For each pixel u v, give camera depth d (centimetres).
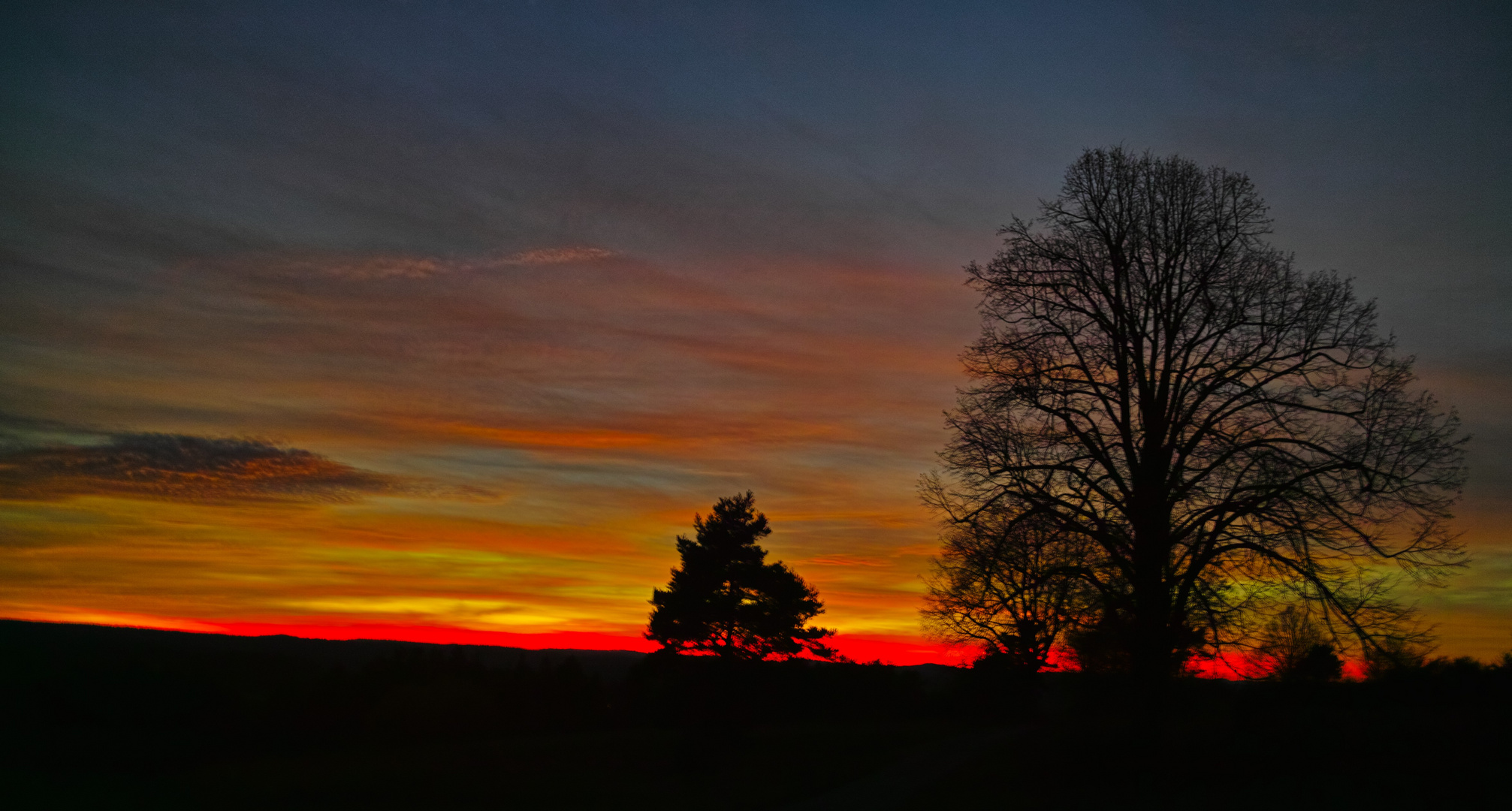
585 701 6525
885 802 2383
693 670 4309
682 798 2939
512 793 3247
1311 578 1792
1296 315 1934
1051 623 2155
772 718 5566
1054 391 2073
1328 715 2259
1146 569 1939
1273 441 1886
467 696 5831
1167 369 2044
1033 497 2017
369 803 3069
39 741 3956
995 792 2125
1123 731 2362
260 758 4356
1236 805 1596
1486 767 1659
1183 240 2083
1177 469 1961
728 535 4425
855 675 6366
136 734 4247
